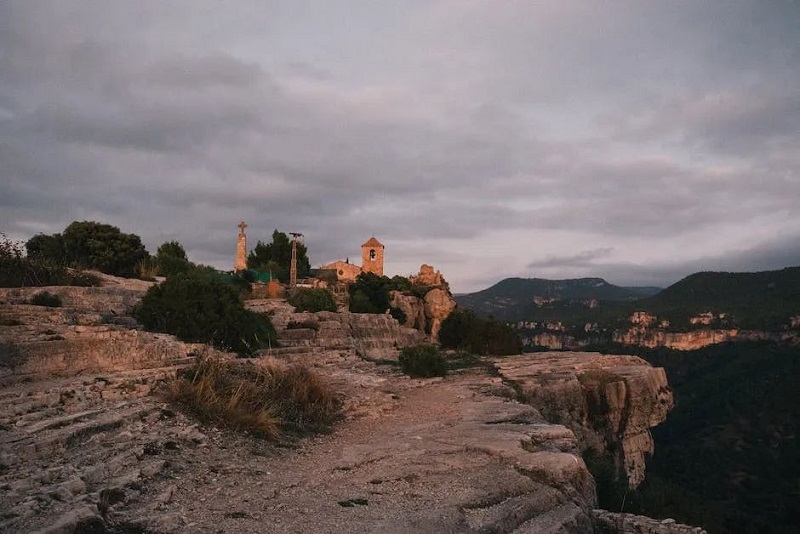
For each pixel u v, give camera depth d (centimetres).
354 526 742
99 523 630
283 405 1396
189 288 2048
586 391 3073
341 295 5116
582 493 1084
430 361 2712
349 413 1583
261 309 3353
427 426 1446
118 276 3178
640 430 3328
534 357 4509
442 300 6028
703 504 3419
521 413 1650
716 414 7362
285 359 2338
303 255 6925
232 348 2059
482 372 3181
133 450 903
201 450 1020
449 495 903
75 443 897
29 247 3091
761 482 5172
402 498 886
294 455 1130
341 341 3206
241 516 743
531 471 1077
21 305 1608
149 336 1603
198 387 1242
